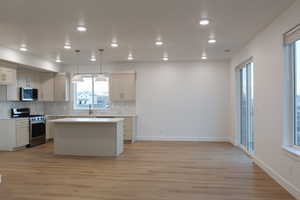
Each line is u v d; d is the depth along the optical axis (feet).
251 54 17.03
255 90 16.20
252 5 10.91
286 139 11.81
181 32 15.23
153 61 26.61
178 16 12.38
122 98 26.35
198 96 26.08
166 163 16.72
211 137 25.90
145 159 17.93
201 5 10.94
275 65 12.73
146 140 26.55
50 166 16.15
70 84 28.17
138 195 11.12
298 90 11.33
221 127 25.79
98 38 16.53
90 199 10.72
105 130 19.26
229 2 10.64
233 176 13.74
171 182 12.83
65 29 14.52
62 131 19.83
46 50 20.33
